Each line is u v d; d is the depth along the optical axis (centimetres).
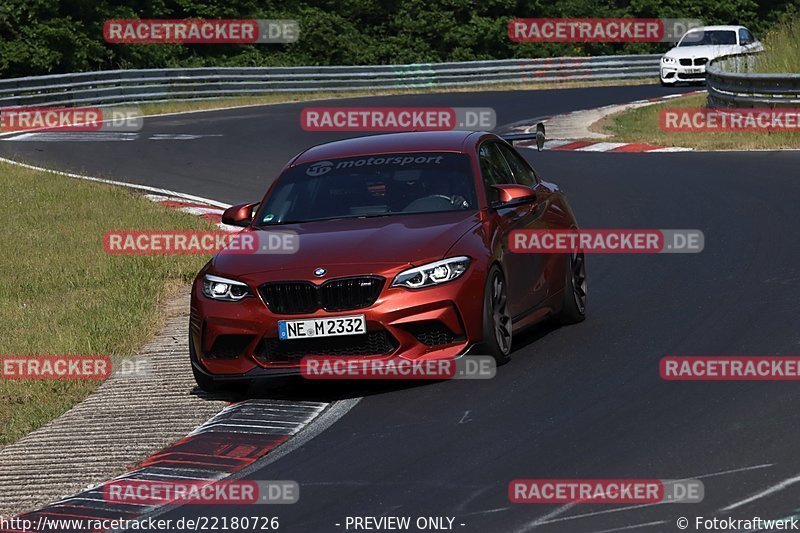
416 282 2652
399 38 16838
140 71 11800
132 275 4381
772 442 2077
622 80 15388
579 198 5650
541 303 3058
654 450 2095
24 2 13538
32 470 2455
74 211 5684
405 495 1994
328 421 2519
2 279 4403
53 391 3098
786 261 3778
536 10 18000
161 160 7612
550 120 9781
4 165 7194
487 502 1914
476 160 3064
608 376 2630
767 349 2738
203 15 15550
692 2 18338
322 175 3117
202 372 2788
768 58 9019
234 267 2781
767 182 5591
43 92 10881
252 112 11081
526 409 2433
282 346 2670
